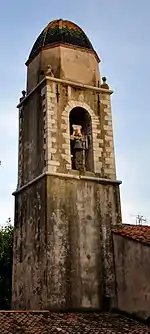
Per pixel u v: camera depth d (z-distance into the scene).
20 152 25.05
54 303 19.61
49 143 22.11
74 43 25.34
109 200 22.47
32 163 23.42
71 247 20.80
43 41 25.55
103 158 23.23
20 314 17.75
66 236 20.88
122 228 22.12
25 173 24.00
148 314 18.50
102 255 21.31
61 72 24.19
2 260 36.41
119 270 20.86
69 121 23.50
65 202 21.41
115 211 22.41
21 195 23.80
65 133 22.72
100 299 20.55
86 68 25.02
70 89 23.73
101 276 20.95
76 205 21.61
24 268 22.09
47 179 21.42
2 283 36.00
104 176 22.86
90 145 23.42
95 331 16.67
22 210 23.39
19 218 23.55
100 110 24.16
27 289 21.44
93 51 25.73
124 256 20.69
